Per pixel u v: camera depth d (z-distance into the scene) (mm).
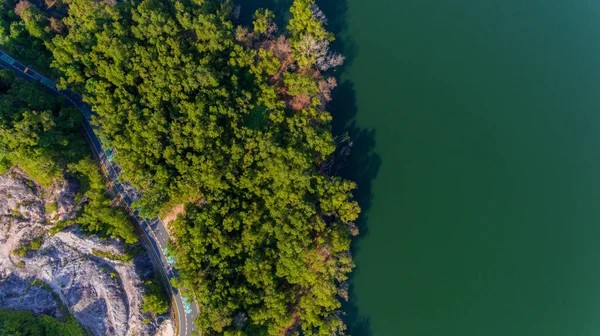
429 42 147625
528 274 136250
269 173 115312
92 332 111000
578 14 154500
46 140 104438
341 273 117812
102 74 114812
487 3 153125
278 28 139250
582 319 135625
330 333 117375
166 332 118312
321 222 114000
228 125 118250
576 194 141500
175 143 112438
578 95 147875
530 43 151250
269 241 115625
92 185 115875
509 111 145125
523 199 140375
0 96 106188
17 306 107188
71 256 112312
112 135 113000
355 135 138500
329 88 130500
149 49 116125
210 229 112125
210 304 108688
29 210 109500
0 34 116312
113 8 116812
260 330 115062
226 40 119250
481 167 140875
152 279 117062
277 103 121062
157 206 111562
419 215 137500
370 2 148875
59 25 119125
